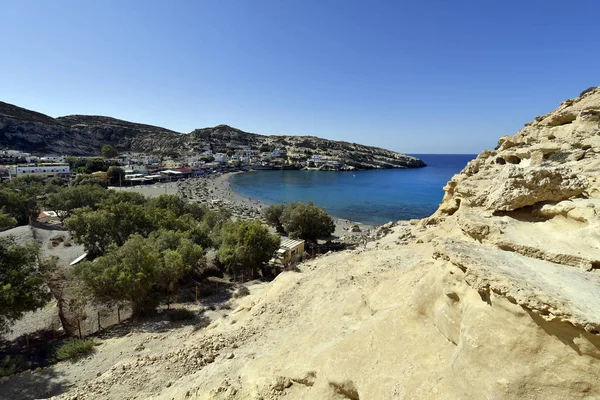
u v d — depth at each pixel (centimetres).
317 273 2103
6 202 5481
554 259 690
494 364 576
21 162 14338
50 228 5441
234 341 1513
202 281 3312
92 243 3659
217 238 3912
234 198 10756
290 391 943
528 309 539
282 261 4009
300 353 1106
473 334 620
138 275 2333
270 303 1838
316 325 1352
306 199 10688
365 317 1209
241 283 3291
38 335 2164
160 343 1905
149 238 3378
